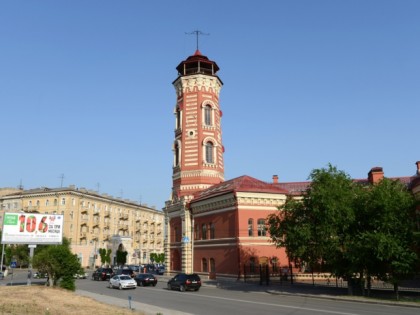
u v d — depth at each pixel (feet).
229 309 89.30
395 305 93.86
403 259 100.68
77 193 349.61
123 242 384.68
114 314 78.33
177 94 231.09
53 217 153.28
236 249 164.96
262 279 159.02
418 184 139.74
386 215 107.96
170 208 222.48
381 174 176.86
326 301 104.12
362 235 107.04
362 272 112.88
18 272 284.82
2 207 368.27
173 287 143.84
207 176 212.84
